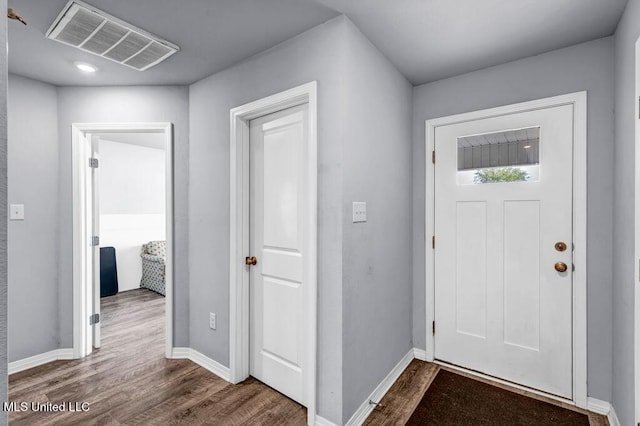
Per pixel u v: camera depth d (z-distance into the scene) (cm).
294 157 199
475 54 211
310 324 179
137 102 262
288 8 164
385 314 216
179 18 172
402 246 243
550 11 167
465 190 239
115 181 488
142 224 518
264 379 221
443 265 248
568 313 201
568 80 201
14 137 241
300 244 197
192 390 214
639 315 138
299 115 196
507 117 222
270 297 217
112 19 170
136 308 399
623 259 162
